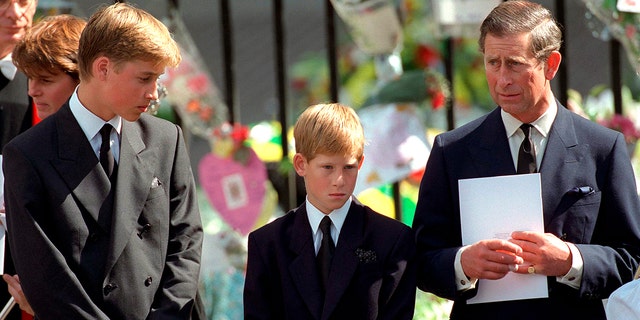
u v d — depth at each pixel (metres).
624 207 11.91
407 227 12.30
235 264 18.20
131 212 11.77
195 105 18.28
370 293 11.96
